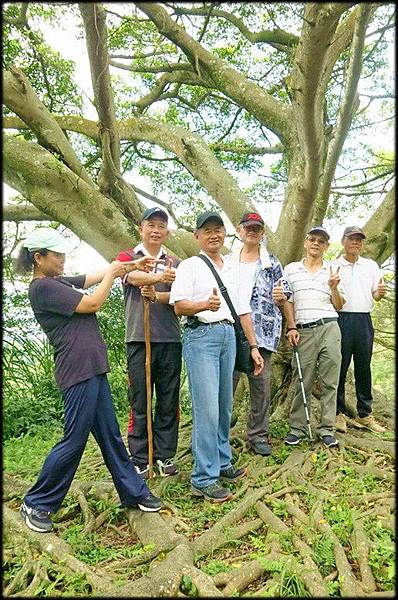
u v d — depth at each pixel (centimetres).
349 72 443
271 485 402
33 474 488
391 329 767
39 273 330
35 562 303
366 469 432
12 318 792
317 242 478
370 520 342
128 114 944
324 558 303
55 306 319
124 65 826
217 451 382
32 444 611
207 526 353
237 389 605
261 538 334
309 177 502
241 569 288
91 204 612
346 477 423
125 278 395
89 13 473
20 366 787
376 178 798
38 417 695
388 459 466
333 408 480
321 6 353
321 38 372
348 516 343
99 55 516
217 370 374
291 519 357
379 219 673
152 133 767
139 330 407
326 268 489
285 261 600
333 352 470
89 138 863
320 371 480
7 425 662
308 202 532
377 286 523
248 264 462
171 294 372
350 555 312
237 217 651
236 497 387
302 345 481
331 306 479
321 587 273
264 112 682
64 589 284
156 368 420
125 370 848
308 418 483
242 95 690
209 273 381
